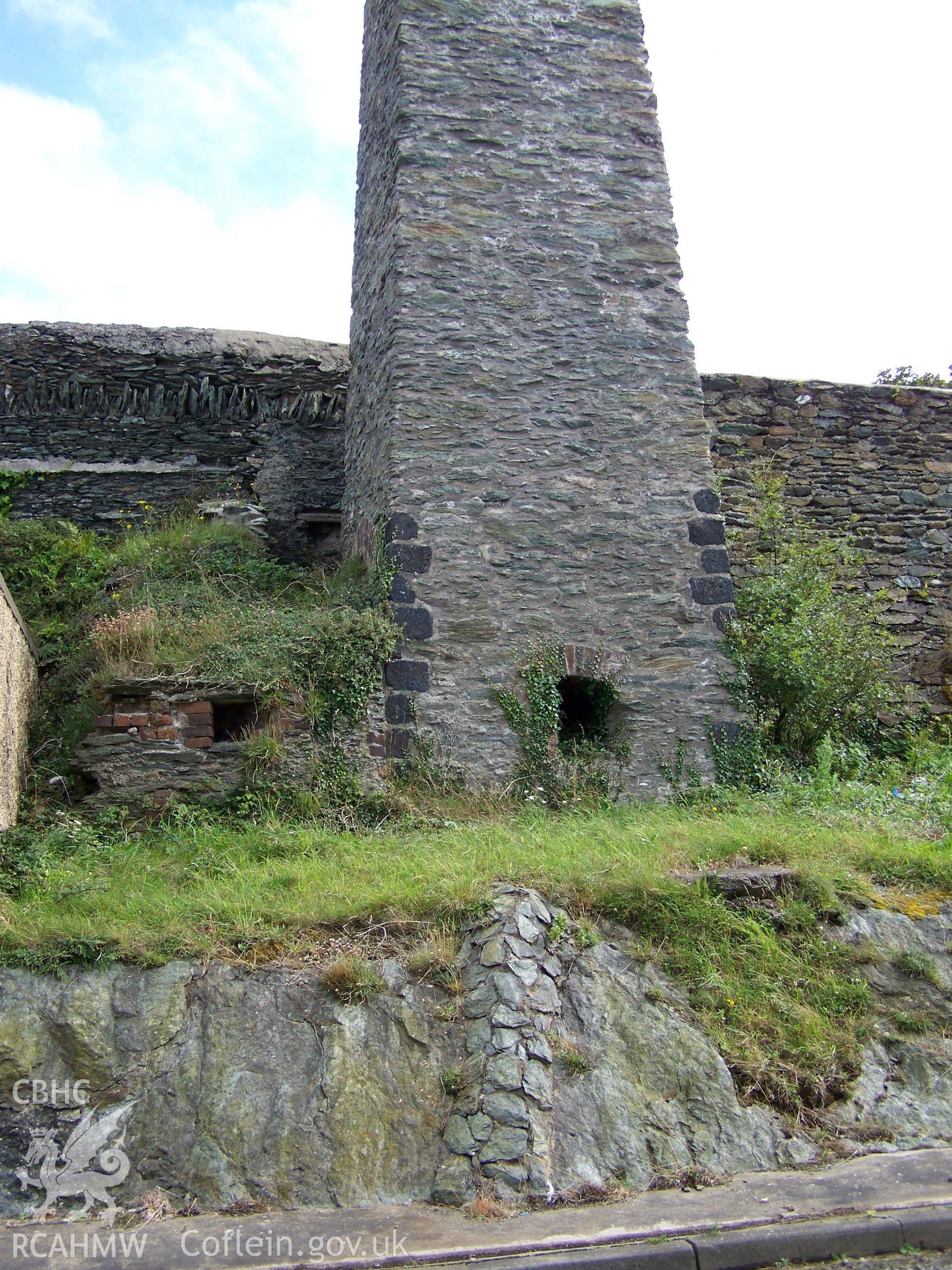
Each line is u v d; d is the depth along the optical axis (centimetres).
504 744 826
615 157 974
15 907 549
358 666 798
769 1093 470
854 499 1156
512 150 953
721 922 546
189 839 702
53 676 891
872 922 563
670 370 936
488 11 980
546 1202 409
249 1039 461
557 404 906
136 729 756
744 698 876
